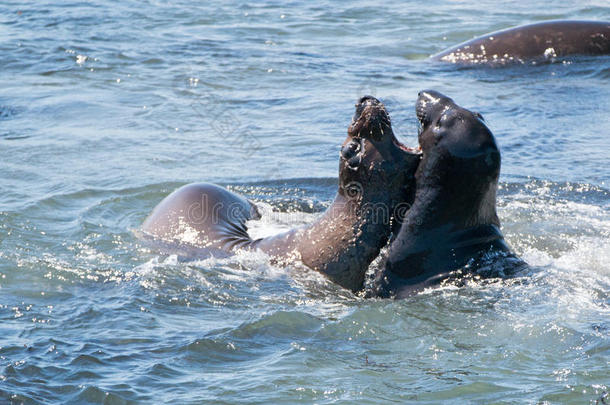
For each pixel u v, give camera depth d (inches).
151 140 1485.0
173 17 2493.8
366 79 1884.8
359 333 788.0
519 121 1571.1
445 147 814.5
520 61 2026.3
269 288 893.8
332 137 1489.9
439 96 842.2
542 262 938.1
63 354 735.1
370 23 2464.3
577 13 2498.8
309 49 2171.5
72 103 1704.0
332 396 669.3
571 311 804.6
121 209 1167.6
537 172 1302.9
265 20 2482.8
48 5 2605.8
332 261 882.1
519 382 686.5
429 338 773.9
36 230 1070.4
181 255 987.9
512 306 818.2
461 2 2721.5
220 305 855.1
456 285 843.4
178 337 774.5
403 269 855.7
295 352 748.6
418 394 671.8
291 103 1701.5
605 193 1212.5
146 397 667.4
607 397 657.6
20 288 894.4
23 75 1908.2
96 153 1412.4
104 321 810.2
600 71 1935.3
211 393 673.6
